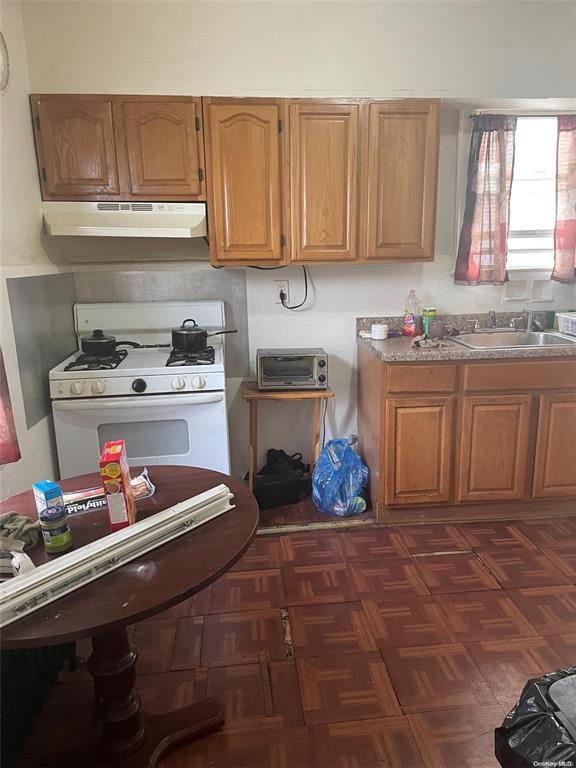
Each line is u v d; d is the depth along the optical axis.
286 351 2.85
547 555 2.41
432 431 2.57
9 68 2.17
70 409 2.34
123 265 2.83
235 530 1.28
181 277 2.87
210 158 2.45
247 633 1.96
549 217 2.99
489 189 2.78
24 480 2.09
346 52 2.63
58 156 2.38
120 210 2.44
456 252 2.98
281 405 3.08
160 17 2.52
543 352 2.51
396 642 1.89
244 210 2.51
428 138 2.53
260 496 2.82
